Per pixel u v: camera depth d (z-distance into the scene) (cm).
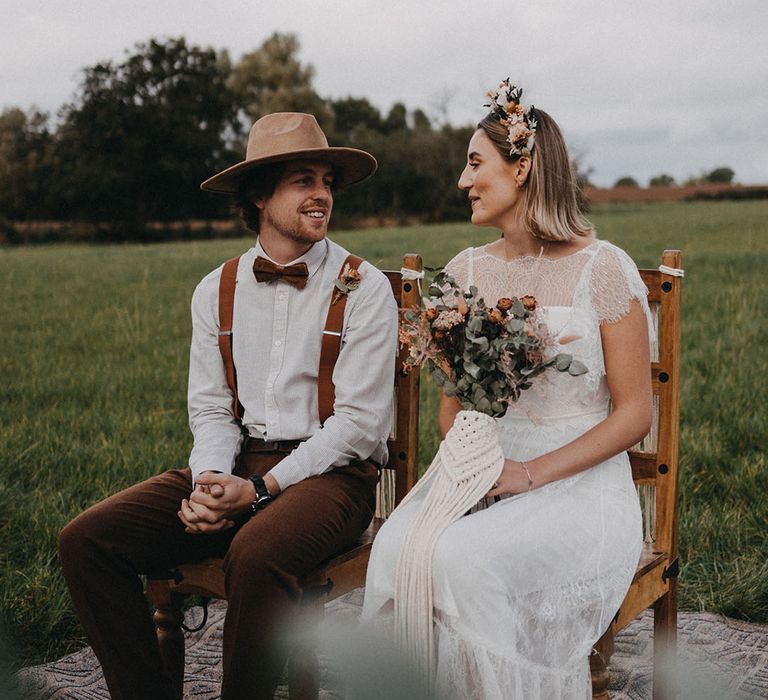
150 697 255
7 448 507
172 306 1206
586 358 255
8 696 296
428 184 5475
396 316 286
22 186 5309
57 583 350
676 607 279
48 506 416
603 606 236
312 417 284
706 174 8494
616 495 257
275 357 284
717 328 859
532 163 262
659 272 273
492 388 247
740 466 455
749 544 386
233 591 238
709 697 231
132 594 257
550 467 249
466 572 225
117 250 2634
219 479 256
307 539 244
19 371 772
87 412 610
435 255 2044
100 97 5197
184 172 5012
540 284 265
